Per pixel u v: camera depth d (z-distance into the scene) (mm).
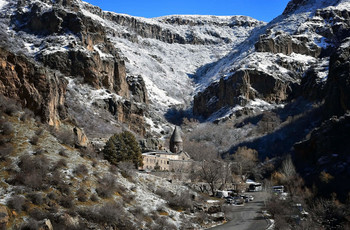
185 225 81562
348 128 143625
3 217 52406
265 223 92062
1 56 80188
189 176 135125
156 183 101250
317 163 140500
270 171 175125
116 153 108312
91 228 62312
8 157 67188
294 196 112688
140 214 75250
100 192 73688
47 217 58344
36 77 85375
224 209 101875
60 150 78625
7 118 75875
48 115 85438
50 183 67125
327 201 99500
